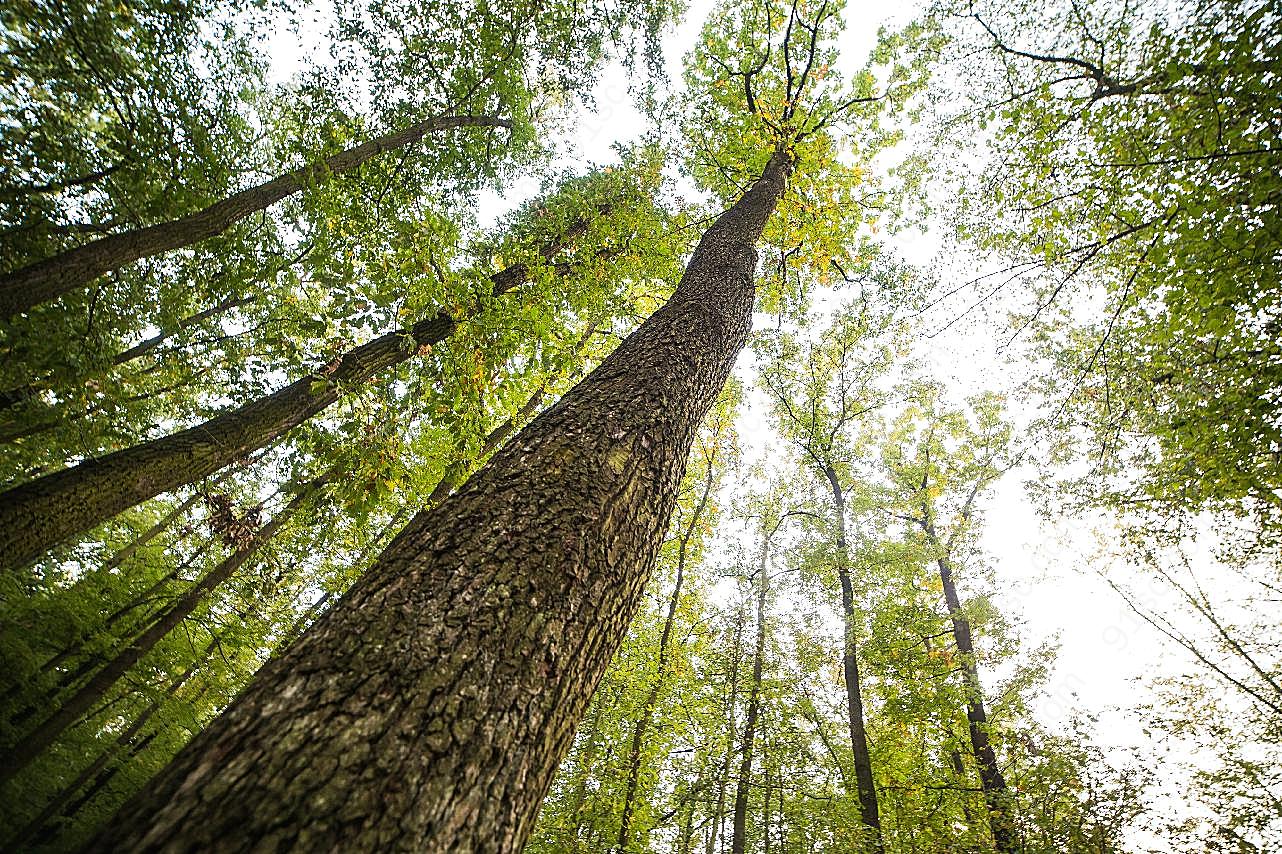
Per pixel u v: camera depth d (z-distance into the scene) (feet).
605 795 29.30
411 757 3.40
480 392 18.26
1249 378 19.06
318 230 23.70
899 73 34.04
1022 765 30.32
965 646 38.55
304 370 19.01
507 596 4.70
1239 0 16.31
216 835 2.77
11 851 12.66
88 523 13.30
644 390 8.68
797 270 37.91
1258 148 15.81
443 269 18.06
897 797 34.91
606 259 30.37
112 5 20.07
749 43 34.42
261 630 26.71
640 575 6.25
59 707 15.40
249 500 29.63
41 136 20.11
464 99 31.91
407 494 18.29
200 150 24.52
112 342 22.95
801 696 39.11
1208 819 25.41
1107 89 21.07
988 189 25.71
